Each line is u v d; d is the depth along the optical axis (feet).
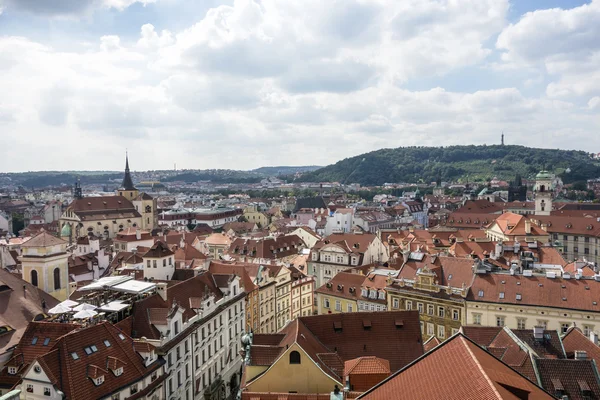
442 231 584.81
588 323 281.95
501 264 382.63
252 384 186.70
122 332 213.87
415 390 107.34
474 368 100.01
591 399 165.27
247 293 351.87
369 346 221.05
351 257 501.15
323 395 169.99
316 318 226.99
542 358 178.19
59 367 181.57
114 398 189.16
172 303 260.01
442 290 327.26
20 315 226.99
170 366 231.91
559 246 598.75
